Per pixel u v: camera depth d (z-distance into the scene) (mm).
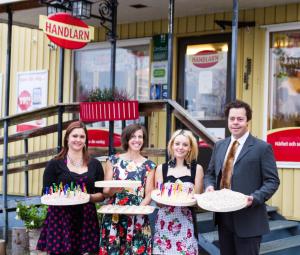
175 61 7852
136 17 7926
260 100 7094
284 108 6973
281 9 6938
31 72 9336
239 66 7262
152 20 8070
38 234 5832
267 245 5656
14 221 7820
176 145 4355
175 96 7840
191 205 4023
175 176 4367
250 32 7188
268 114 7051
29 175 9234
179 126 7699
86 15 6246
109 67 8594
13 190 9492
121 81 8461
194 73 7727
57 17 6020
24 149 9242
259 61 7117
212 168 4215
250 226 3877
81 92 8844
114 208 4281
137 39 8211
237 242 3928
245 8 7188
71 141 4469
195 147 4398
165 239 4262
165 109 5727
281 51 7008
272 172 3852
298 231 6375
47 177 4461
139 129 4566
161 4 7113
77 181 4438
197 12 7492
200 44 7684
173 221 4258
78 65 8891
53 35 5977
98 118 5949
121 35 8383
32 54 9359
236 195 3766
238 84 7277
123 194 4500
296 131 6762
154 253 4305
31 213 5883
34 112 6562
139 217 4430
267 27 7047
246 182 3896
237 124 3945
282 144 6836
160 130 7922
